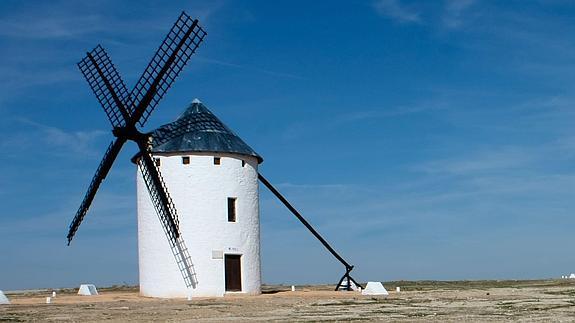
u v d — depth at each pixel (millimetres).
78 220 41125
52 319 26031
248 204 39812
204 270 38125
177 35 40031
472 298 34031
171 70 39906
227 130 40406
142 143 39062
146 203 39125
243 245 39312
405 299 34188
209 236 38406
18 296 45156
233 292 38781
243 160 39875
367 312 26953
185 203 38500
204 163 38812
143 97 39250
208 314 27406
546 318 23000
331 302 32844
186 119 40188
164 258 38344
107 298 38156
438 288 48594
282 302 33156
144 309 30000
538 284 50375
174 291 38125
